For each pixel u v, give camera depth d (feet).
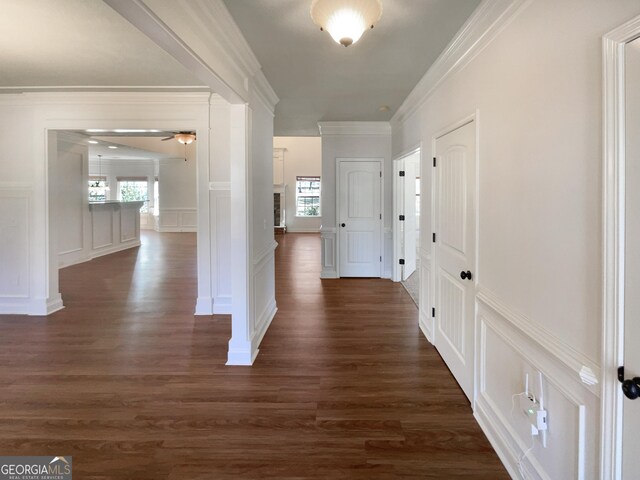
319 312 14.64
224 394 8.50
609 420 3.95
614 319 3.86
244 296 10.04
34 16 7.79
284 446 6.72
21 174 14.08
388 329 12.74
